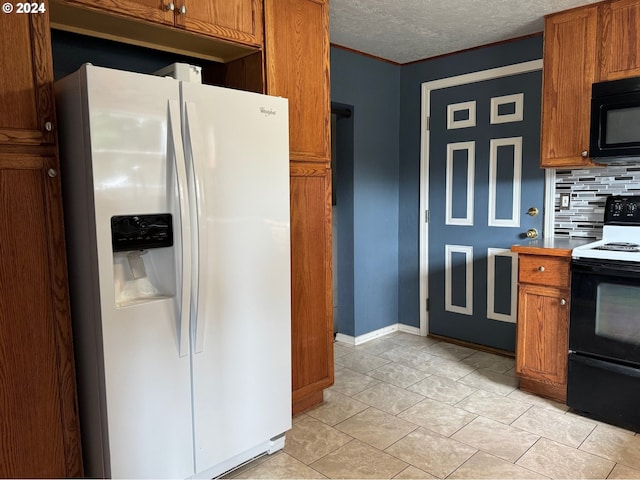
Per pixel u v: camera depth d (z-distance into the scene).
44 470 1.59
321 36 2.44
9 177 1.48
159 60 2.33
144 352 1.62
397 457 2.10
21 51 1.49
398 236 3.94
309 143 2.42
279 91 2.26
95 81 1.47
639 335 2.23
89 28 1.87
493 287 3.41
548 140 2.77
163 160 1.63
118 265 1.66
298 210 2.38
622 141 2.43
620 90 2.42
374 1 2.50
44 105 1.54
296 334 2.42
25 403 1.54
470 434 2.29
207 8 1.96
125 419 1.59
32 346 1.55
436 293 3.75
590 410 2.42
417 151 3.76
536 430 2.32
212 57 2.30
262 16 2.18
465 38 3.14
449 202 3.61
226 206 1.81
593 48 2.55
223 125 1.78
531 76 3.11
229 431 1.90
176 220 1.66
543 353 2.61
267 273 1.98
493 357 3.34
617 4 2.46
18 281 1.51
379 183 3.73
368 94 3.55
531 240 3.03
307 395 2.51
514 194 3.26
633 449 2.13
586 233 2.93
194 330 1.73
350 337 3.66
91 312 1.58
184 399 1.74
